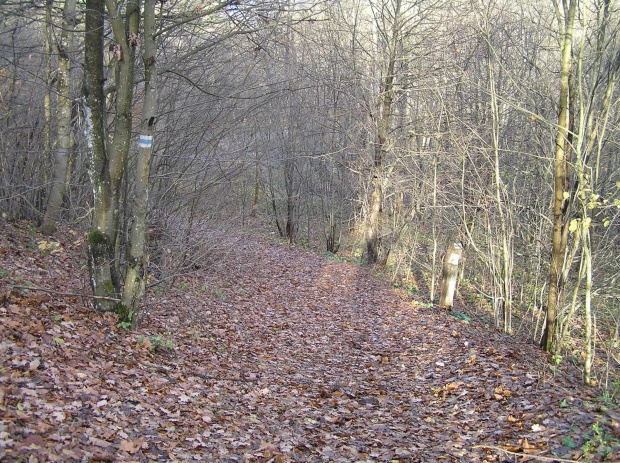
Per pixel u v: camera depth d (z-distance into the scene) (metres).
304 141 21.56
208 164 11.62
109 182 7.25
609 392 7.14
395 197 18.23
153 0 6.98
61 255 10.30
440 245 17.25
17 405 4.16
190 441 4.73
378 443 5.52
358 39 19.20
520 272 16.44
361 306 13.59
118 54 6.95
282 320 11.49
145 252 8.70
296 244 23.48
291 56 18.27
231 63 12.19
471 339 9.71
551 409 5.88
